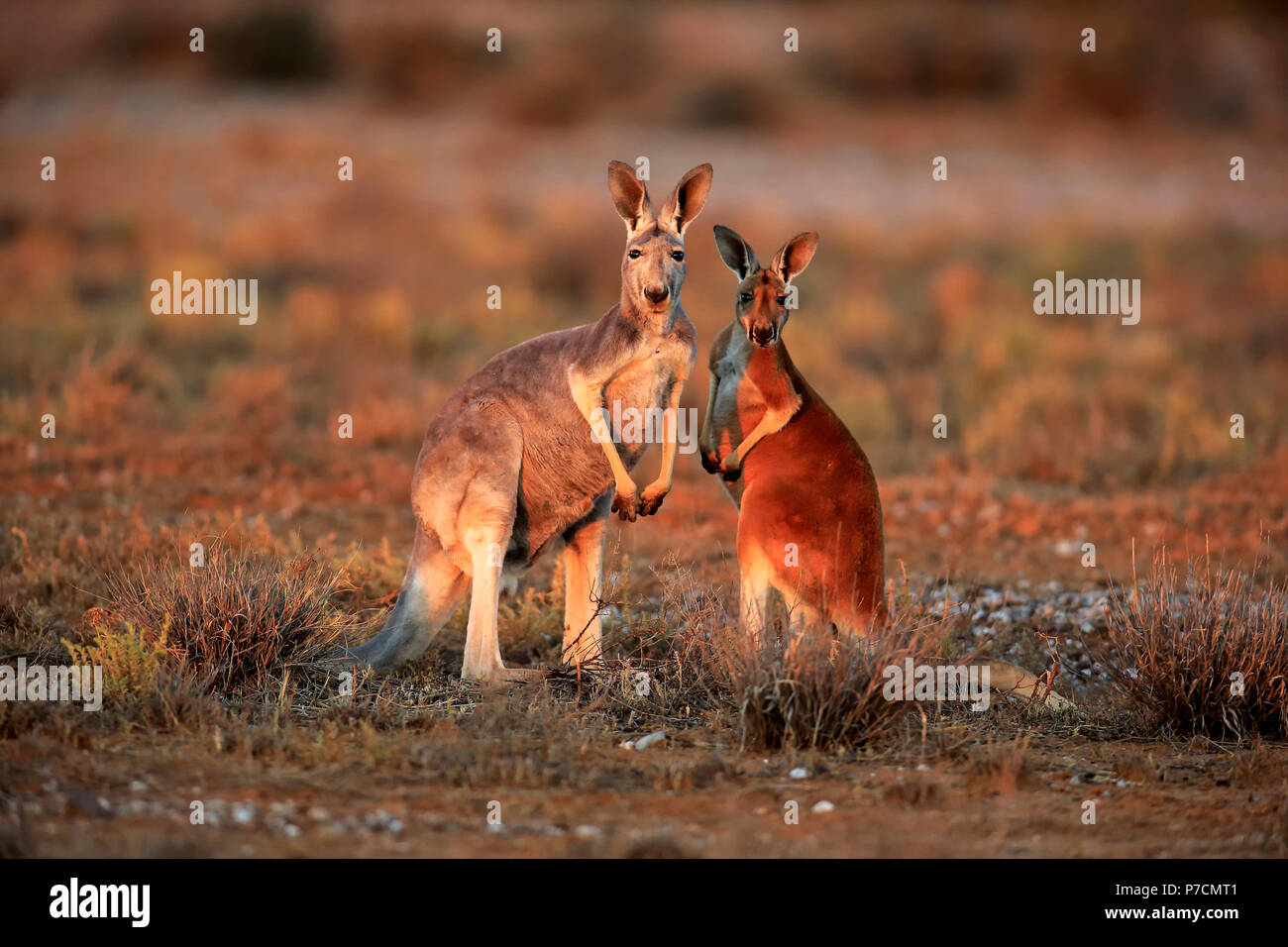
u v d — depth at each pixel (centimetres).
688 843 641
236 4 4856
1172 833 676
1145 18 5325
